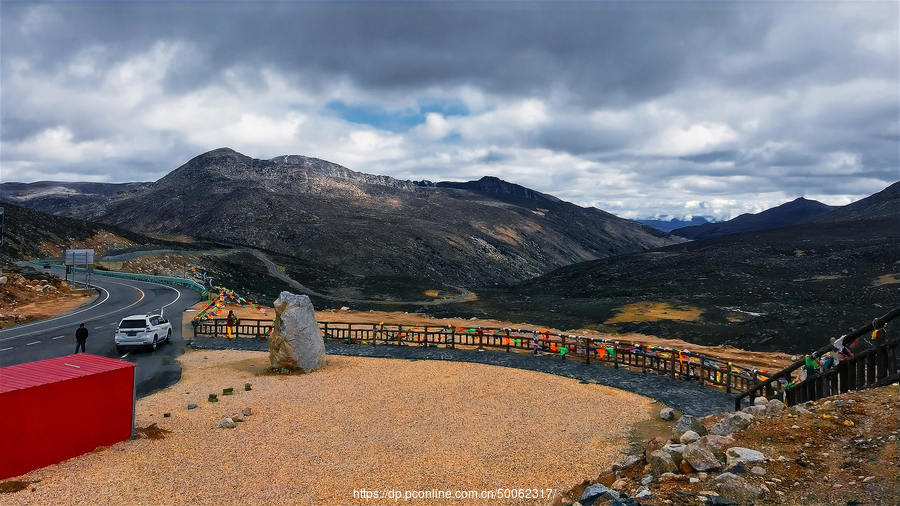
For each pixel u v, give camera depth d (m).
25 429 10.73
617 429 13.67
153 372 20.72
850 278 114.00
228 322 28.11
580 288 150.38
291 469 11.09
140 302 43.69
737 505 6.45
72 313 37.34
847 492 6.41
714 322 85.25
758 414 9.73
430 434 13.35
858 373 9.98
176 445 12.52
